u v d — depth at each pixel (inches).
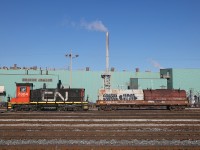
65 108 1617.9
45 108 1624.0
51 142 612.7
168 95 1823.3
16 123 884.6
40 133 708.7
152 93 1836.9
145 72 3075.8
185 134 698.2
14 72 2918.3
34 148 547.5
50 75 2945.4
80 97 1633.9
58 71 2965.1
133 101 1823.3
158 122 893.8
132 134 700.7
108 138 650.2
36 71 2947.8
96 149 544.7
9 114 1173.1
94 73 3006.9
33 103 1622.8
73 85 2965.1
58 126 805.9
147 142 612.4
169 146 564.7
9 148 548.1
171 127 802.2
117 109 1870.1
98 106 1796.3
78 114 1167.0
